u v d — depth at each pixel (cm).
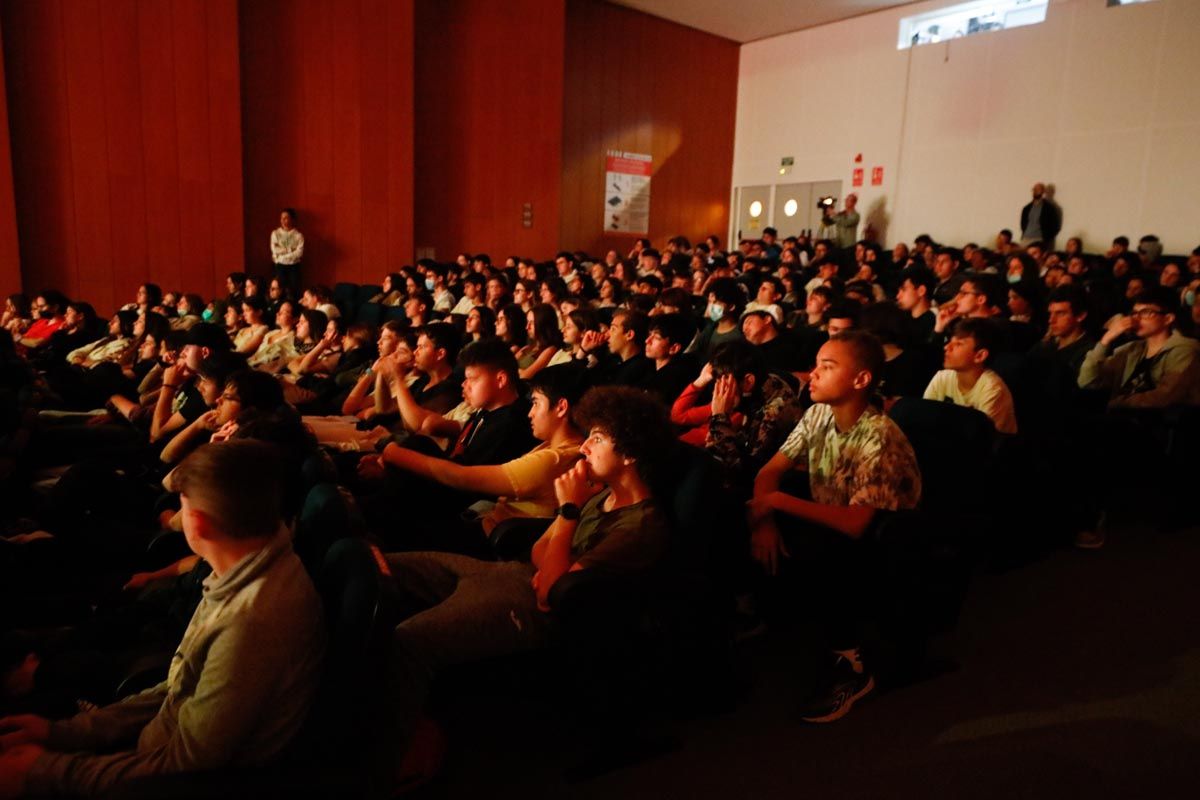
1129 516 347
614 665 174
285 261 838
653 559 169
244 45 828
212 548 124
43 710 158
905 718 200
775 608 238
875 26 1128
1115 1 892
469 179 1004
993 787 175
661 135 1259
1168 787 174
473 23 984
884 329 348
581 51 1153
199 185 801
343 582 127
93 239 759
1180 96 850
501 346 256
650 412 173
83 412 387
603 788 174
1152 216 878
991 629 244
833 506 200
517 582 178
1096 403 366
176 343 343
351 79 887
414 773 166
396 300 738
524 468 212
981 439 216
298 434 202
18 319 634
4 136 700
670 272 726
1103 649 233
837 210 1187
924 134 1077
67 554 224
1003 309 380
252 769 115
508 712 203
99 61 745
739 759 184
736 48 1322
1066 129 939
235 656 118
